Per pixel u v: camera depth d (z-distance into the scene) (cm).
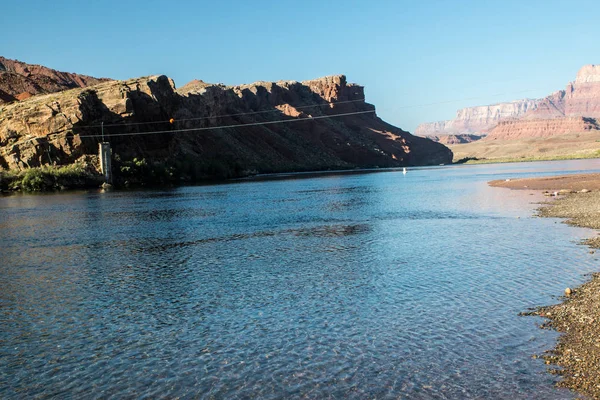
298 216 4328
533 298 1702
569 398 1050
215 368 1267
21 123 9869
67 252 2905
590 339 1316
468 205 4709
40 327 1612
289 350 1360
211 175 12569
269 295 1883
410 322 1530
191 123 15488
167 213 4862
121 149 10625
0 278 2286
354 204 5275
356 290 1902
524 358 1243
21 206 6003
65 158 9781
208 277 2203
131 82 11531
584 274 1975
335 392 1123
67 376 1252
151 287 2064
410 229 3341
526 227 3184
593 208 3803
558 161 19325
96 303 1858
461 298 1739
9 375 1266
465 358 1262
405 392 1109
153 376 1235
